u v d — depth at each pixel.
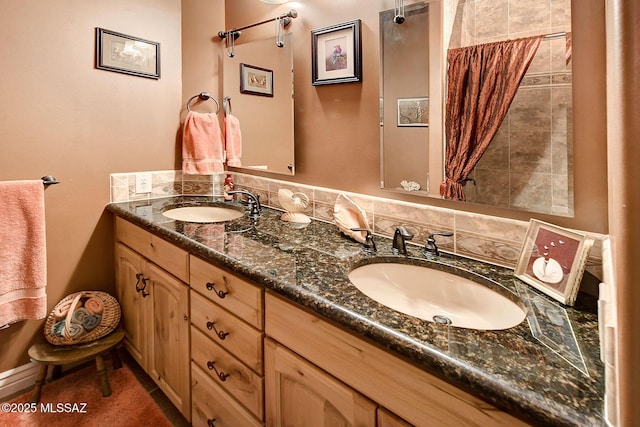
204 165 1.93
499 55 0.99
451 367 0.56
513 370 0.54
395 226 1.27
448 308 0.99
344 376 0.74
